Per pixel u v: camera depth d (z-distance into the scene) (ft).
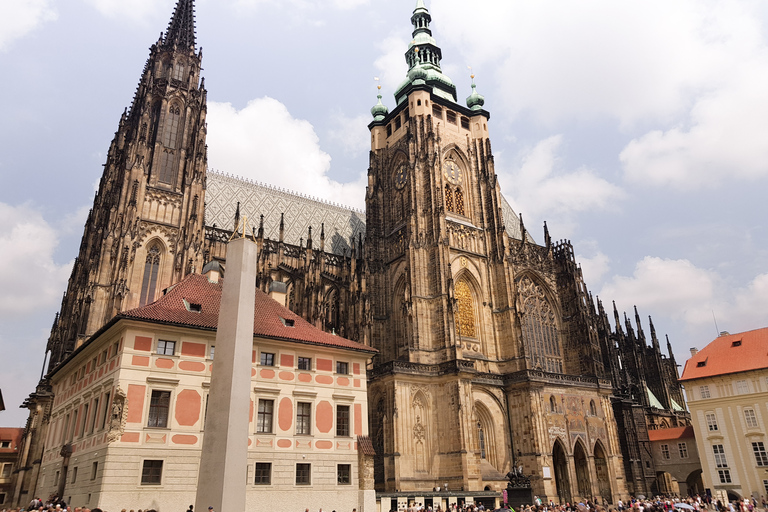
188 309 242.78
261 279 397.19
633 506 253.24
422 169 435.53
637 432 464.65
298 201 519.19
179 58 429.79
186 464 213.05
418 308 391.04
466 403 353.31
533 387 383.24
